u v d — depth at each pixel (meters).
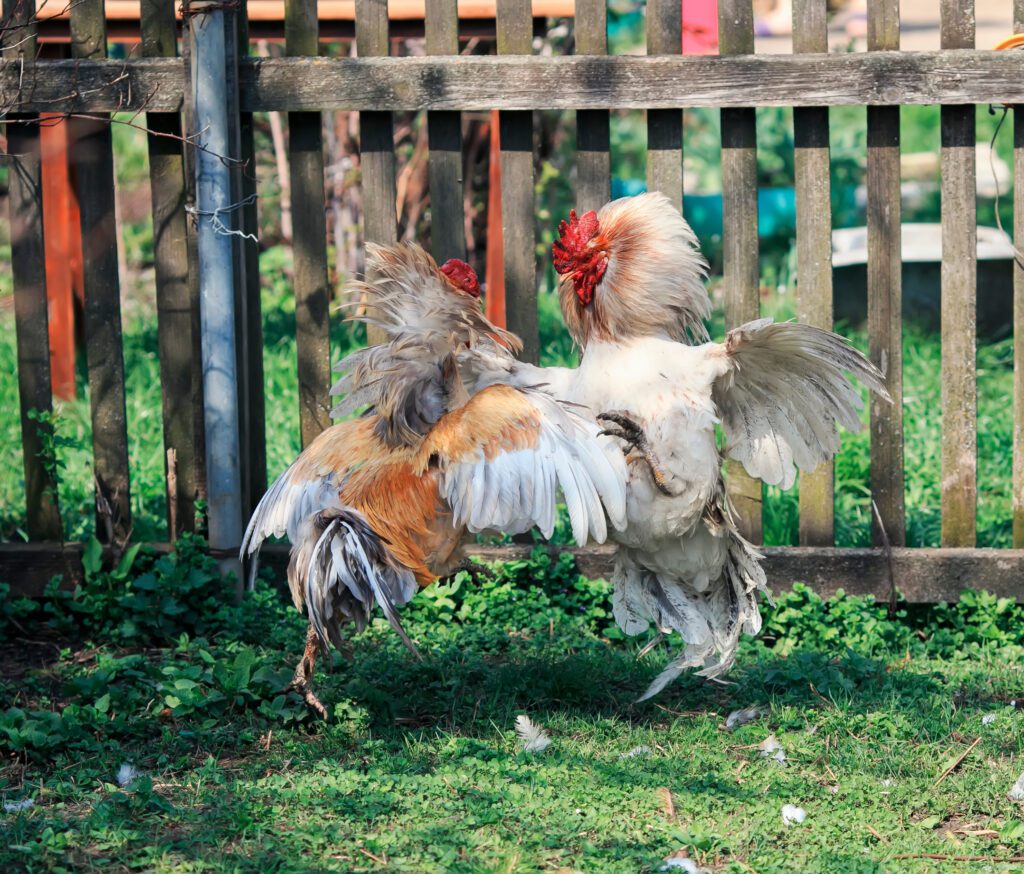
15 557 6.01
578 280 4.57
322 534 4.19
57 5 7.31
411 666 5.25
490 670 5.25
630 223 4.56
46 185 8.73
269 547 6.15
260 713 4.74
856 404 4.55
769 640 5.94
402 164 12.32
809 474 6.03
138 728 4.53
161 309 5.93
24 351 5.98
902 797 4.09
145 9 5.78
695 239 4.68
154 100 5.73
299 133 5.86
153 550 6.00
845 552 6.00
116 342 5.95
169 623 5.70
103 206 5.87
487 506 4.10
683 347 4.50
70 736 4.39
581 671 5.16
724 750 4.52
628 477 4.36
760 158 14.15
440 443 4.24
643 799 4.02
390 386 4.43
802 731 4.71
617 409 4.44
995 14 12.68
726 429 4.82
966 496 5.98
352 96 5.74
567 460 4.15
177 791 4.04
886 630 5.82
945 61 5.58
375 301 4.60
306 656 4.52
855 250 11.93
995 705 4.99
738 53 5.70
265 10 8.28
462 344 4.59
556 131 12.64
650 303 4.51
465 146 11.89
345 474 4.46
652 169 5.82
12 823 3.74
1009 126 14.12
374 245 4.60
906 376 9.90
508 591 6.00
